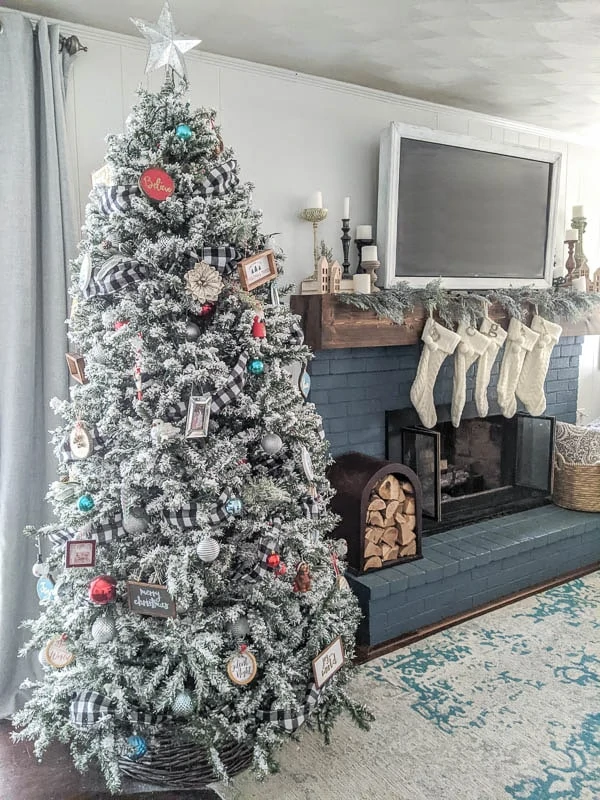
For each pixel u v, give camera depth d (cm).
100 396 176
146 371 164
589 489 330
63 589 180
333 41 235
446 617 270
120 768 183
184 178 168
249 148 259
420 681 226
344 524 259
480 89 289
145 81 234
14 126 203
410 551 271
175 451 169
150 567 167
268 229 268
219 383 167
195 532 165
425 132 275
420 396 285
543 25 222
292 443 186
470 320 289
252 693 171
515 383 317
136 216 168
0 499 212
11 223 205
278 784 180
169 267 172
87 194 227
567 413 387
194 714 162
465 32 228
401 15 214
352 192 289
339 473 266
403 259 280
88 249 176
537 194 325
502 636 257
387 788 177
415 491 269
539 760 187
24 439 212
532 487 349
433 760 188
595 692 219
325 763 188
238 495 176
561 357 378
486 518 322
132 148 171
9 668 216
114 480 172
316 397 277
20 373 209
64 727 168
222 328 175
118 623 166
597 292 357
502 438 353
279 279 271
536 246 329
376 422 297
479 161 299
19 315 208
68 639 173
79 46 216
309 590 185
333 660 183
